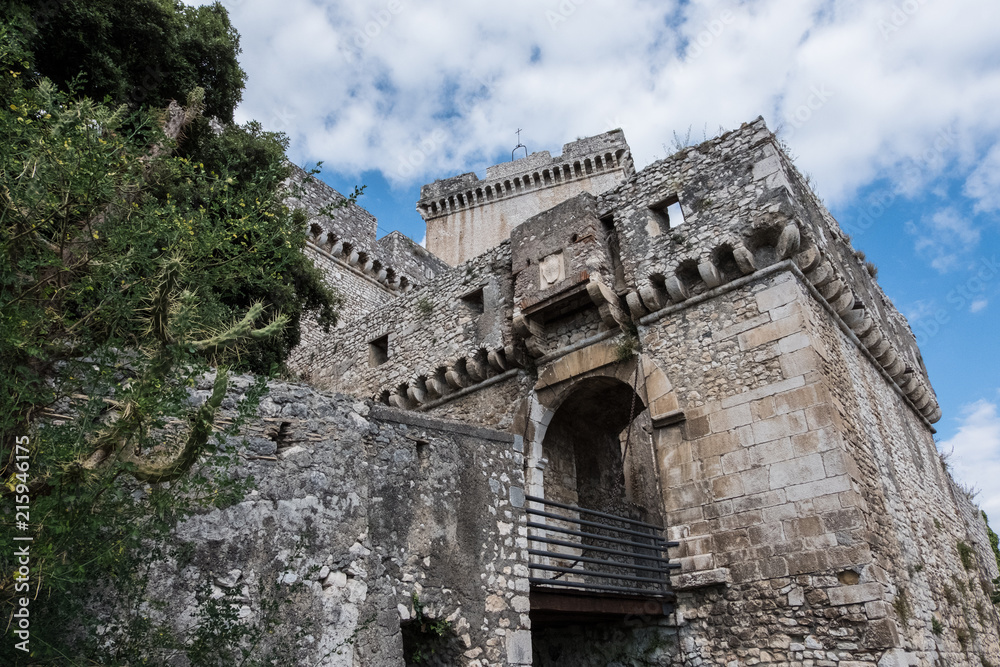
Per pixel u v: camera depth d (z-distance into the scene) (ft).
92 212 15.40
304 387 21.16
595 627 38.09
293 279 42.50
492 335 50.72
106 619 14.69
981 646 41.16
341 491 20.40
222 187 20.67
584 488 52.60
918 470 46.37
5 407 12.91
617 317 43.80
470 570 23.47
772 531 33.42
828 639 30.12
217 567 17.35
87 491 13.17
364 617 19.51
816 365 34.99
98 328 15.90
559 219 48.47
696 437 37.91
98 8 33.71
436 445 24.32
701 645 33.83
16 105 15.38
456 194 136.05
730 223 40.29
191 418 14.97
